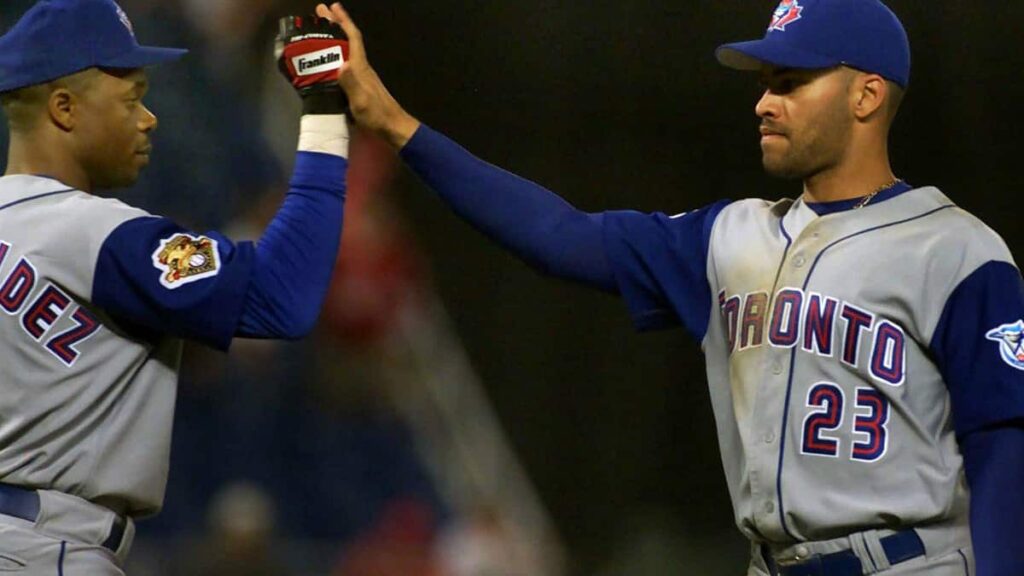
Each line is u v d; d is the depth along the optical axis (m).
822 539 10.56
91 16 11.07
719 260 11.28
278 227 11.17
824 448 10.47
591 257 11.82
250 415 24.56
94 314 10.79
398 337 26.22
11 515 10.56
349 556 24.53
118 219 10.81
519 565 25.64
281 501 24.47
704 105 28.05
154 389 11.09
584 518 26.83
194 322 10.71
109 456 10.80
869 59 10.88
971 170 28.41
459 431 26.36
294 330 10.92
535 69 28.20
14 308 10.62
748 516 10.87
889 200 10.96
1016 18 28.28
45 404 10.62
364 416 25.38
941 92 28.42
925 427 10.43
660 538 26.77
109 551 10.86
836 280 10.62
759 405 10.76
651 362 27.55
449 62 28.19
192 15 26.31
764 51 10.82
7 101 11.21
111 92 11.17
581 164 28.09
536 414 27.19
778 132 11.05
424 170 11.99
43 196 10.91
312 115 11.59
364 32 28.06
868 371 10.39
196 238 10.88
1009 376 10.20
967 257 10.45
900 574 10.36
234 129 26.05
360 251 26.19
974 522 10.13
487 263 27.56
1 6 24.72
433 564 24.95
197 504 24.05
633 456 27.23
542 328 27.55
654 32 28.09
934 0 28.38
